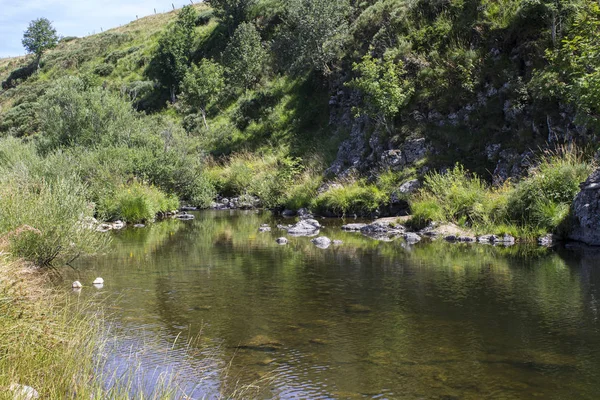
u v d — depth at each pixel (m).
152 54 51.41
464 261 11.02
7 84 61.59
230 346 5.96
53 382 4.07
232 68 39.41
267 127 32.69
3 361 4.14
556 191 14.07
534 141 17.09
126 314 7.14
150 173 23.47
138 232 16.45
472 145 18.91
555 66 17.42
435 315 7.11
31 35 63.94
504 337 6.18
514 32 19.83
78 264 10.80
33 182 12.16
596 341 5.99
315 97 32.75
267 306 7.64
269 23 43.59
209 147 33.59
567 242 13.22
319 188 22.69
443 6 23.53
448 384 4.90
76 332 5.14
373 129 22.77
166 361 5.45
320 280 9.38
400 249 12.82
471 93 19.95
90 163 21.34
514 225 14.12
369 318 7.04
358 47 29.03
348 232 16.27
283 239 14.16
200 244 13.82
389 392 4.75
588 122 14.05
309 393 4.74
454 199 16.08
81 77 47.19
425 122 20.66
